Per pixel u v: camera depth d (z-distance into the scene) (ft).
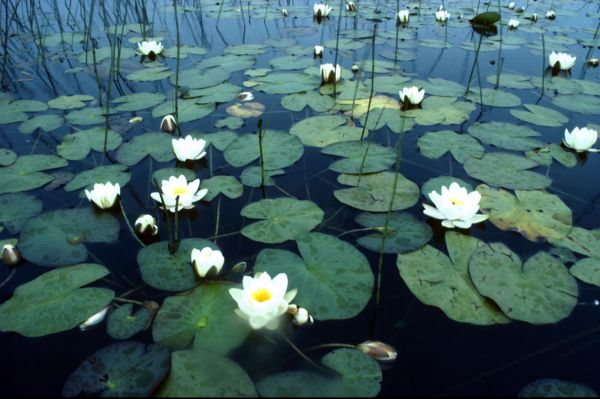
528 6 27.35
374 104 12.11
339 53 17.43
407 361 5.10
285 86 13.37
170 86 13.94
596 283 5.99
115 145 10.22
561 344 5.29
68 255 6.60
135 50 18.11
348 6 25.39
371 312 5.79
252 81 13.97
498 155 9.24
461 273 6.19
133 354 4.79
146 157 9.76
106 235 7.10
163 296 5.98
